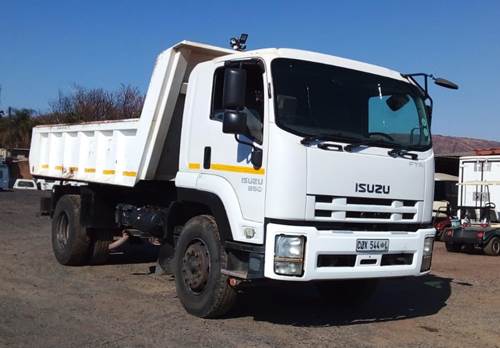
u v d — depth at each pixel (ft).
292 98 20.61
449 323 24.81
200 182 22.91
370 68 23.22
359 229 21.20
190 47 25.67
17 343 19.10
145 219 28.99
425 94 24.08
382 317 25.29
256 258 20.18
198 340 20.10
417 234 22.39
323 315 24.99
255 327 22.13
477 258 53.98
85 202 33.40
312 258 19.75
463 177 71.20
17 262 35.04
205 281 22.62
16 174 138.41
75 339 19.76
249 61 21.29
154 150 27.09
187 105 24.43
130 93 119.85
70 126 35.76
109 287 28.60
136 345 19.29
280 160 19.85
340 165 20.59
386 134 22.29
